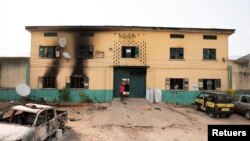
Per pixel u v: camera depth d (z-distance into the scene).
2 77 25.91
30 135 8.90
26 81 25.69
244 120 18.67
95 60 25.36
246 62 26.00
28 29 25.56
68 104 23.66
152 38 25.45
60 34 25.67
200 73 25.56
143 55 25.36
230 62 25.84
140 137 13.35
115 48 25.38
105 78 25.31
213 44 25.80
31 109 10.38
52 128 11.17
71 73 25.48
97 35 25.42
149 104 23.28
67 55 25.23
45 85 25.77
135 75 25.77
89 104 23.70
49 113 11.43
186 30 25.31
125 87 25.73
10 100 25.56
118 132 14.20
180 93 25.34
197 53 25.62
